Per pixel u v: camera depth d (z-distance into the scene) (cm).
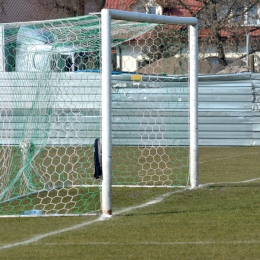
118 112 4366
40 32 2712
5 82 2827
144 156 3888
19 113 2641
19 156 2614
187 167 3322
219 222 1859
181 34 3509
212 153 4084
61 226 1839
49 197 2389
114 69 4603
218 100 4538
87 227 1816
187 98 4181
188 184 2689
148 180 2886
